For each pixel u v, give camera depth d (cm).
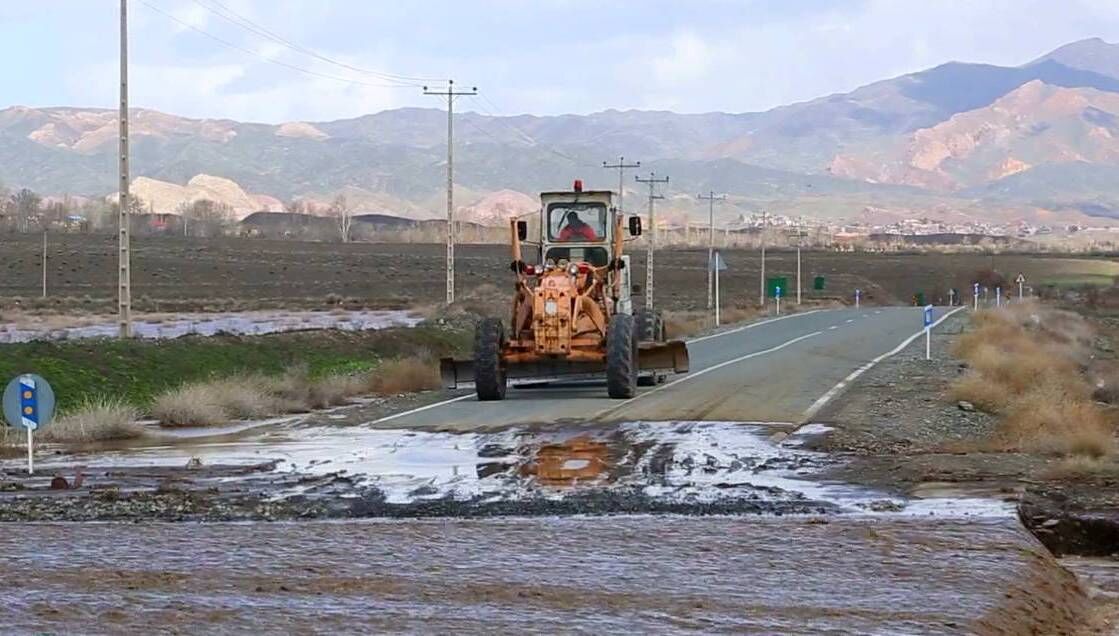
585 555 1248
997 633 985
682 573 1168
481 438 2162
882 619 1006
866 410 2452
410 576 1166
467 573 1176
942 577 1141
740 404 2567
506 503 1581
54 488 1758
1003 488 1627
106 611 1045
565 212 2870
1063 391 2773
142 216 19475
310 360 3881
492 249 15062
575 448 2019
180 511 1575
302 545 1315
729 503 1555
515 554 1257
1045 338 4794
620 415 2417
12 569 1207
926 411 2445
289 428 2431
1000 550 1249
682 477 1745
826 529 1362
